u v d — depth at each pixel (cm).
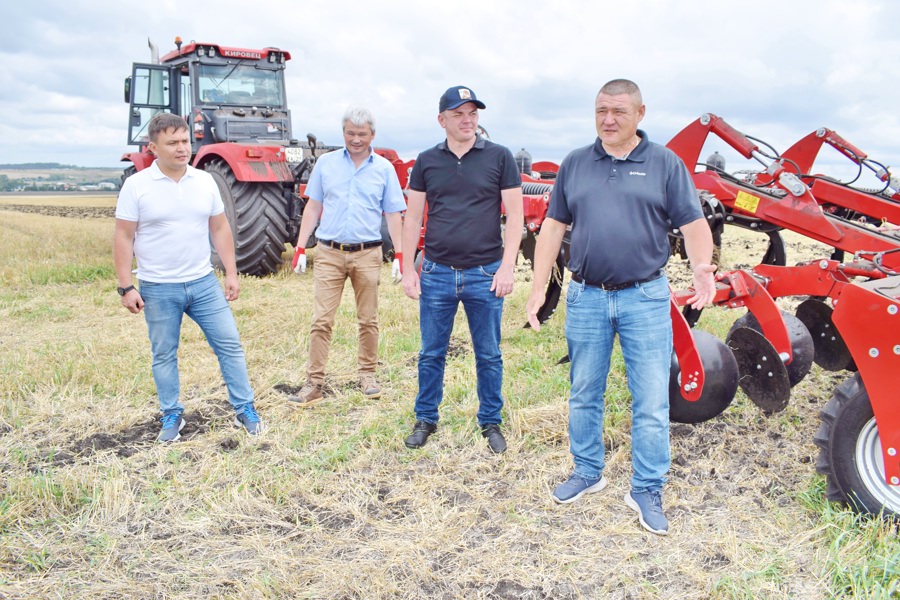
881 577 254
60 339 600
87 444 384
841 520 287
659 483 301
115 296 780
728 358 340
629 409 412
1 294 800
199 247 382
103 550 284
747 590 249
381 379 490
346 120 410
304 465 354
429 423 388
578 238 293
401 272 409
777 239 604
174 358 393
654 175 280
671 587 257
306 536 293
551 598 254
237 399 402
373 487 336
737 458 359
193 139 924
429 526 298
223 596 254
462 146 349
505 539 290
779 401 360
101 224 1927
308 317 648
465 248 353
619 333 298
